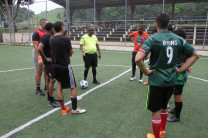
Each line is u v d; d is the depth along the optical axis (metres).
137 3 21.33
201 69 7.58
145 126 3.18
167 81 2.36
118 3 21.89
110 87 5.30
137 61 2.24
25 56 11.11
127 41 18.20
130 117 3.50
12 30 19.45
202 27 16.84
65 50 3.39
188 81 5.86
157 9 35.03
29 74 6.81
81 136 2.87
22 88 5.24
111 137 2.85
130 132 2.99
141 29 5.43
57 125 3.21
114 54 12.06
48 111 3.76
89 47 5.25
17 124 3.23
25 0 18.88
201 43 17.17
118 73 6.96
